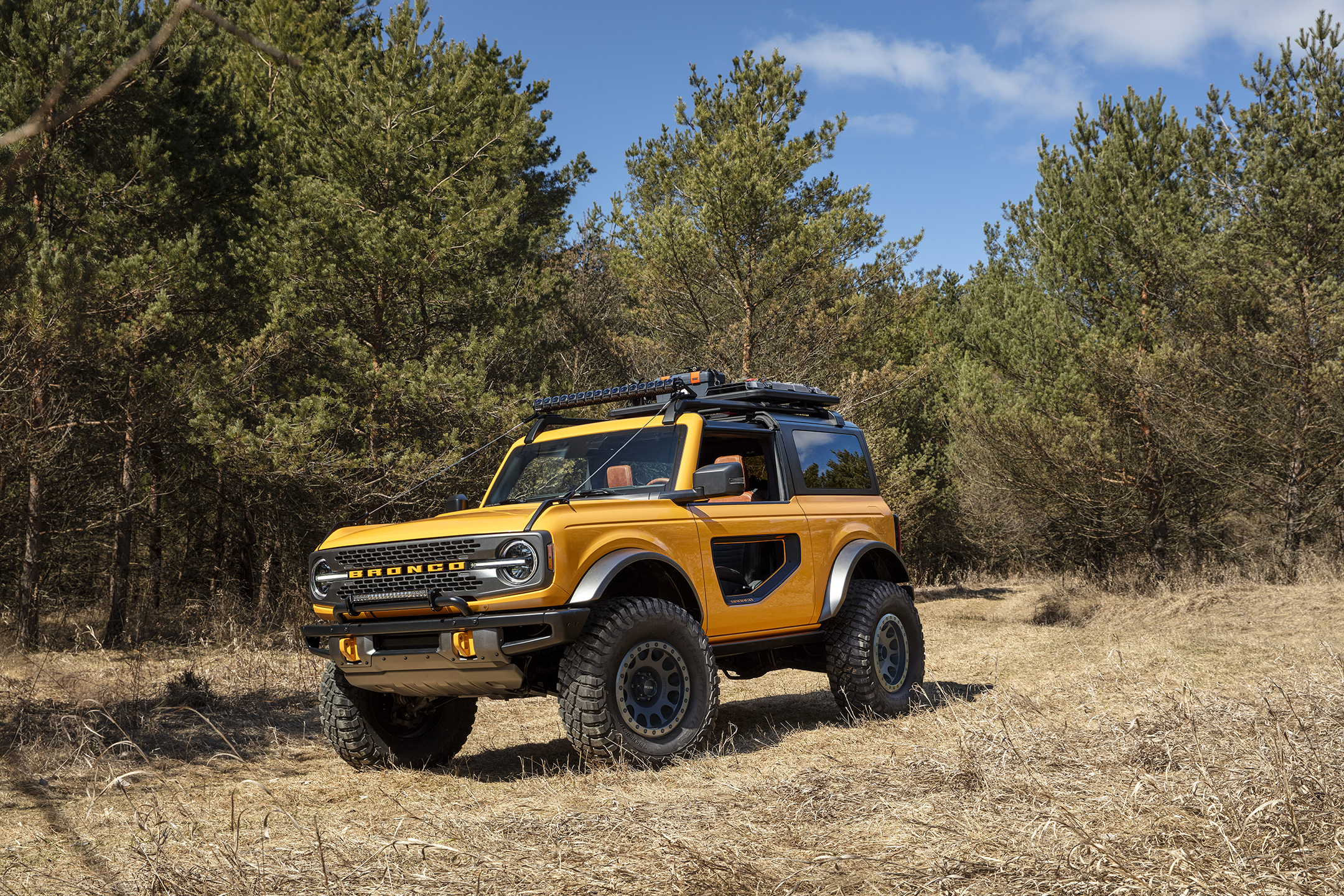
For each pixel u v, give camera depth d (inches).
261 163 580.4
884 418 930.7
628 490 238.8
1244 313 708.7
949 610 808.9
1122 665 315.0
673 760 208.5
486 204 599.5
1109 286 802.2
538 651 209.5
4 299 426.6
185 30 514.9
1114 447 794.8
